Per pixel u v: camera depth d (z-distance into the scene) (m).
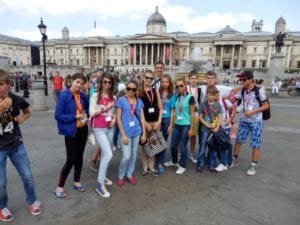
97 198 4.50
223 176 5.63
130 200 4.46
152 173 5.70
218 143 5.72
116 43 99.69
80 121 4.37
